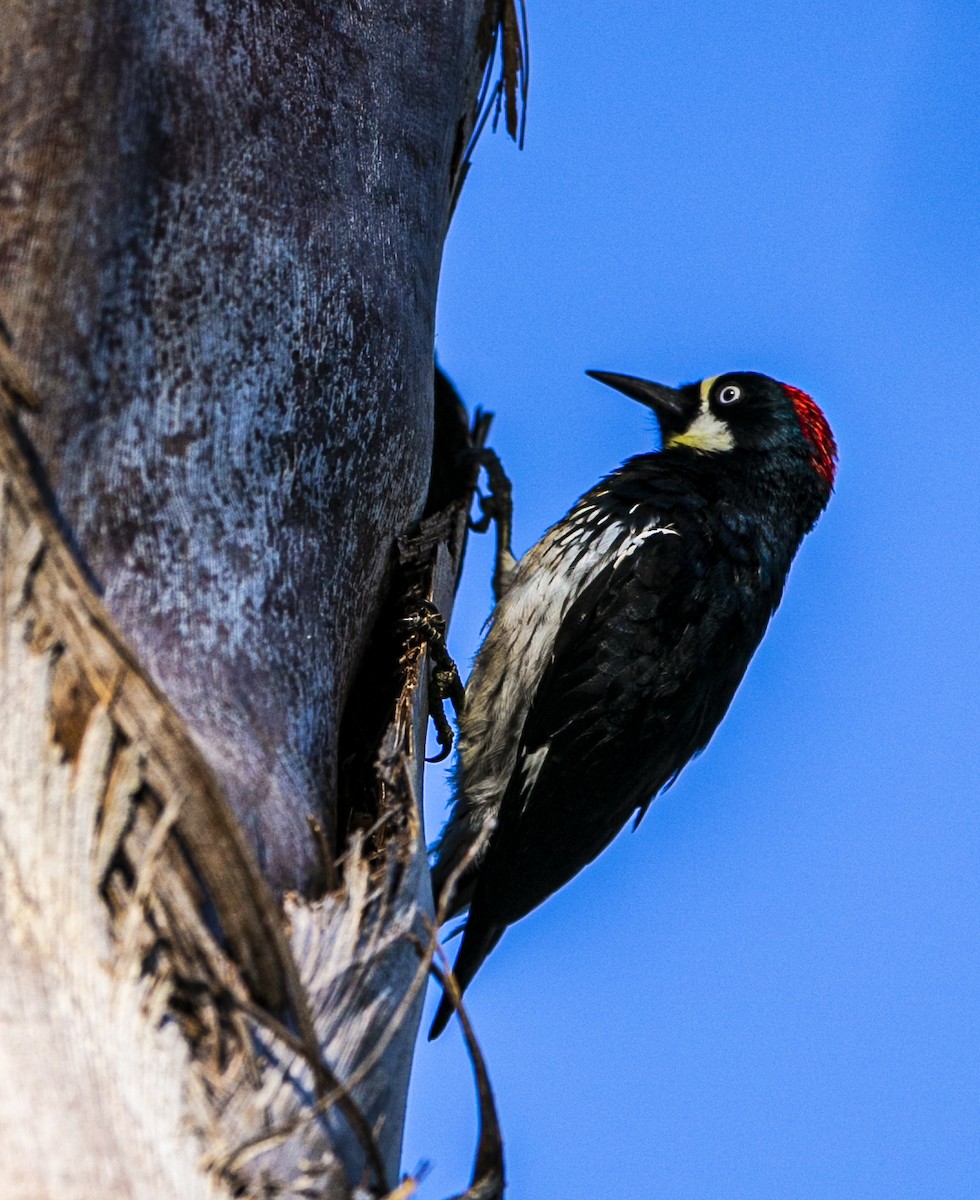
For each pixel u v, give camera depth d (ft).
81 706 13.98
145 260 17.43
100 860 13.56
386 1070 15.62
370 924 16.17
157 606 16.24
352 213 21.33
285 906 15.34
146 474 16.67
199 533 16.94
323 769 17.70
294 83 20.99
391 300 21.76
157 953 13.57
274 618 17.63
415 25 24.70
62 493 15.85
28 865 13.24
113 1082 12.54
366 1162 14.49
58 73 16.98
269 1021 13.69
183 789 13.92
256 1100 13.37
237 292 18.42
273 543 18.07
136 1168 12.15
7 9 17.20
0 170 16.53
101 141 16.99
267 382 18.60
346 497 20.22
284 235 19.45
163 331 17.38
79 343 16.28
